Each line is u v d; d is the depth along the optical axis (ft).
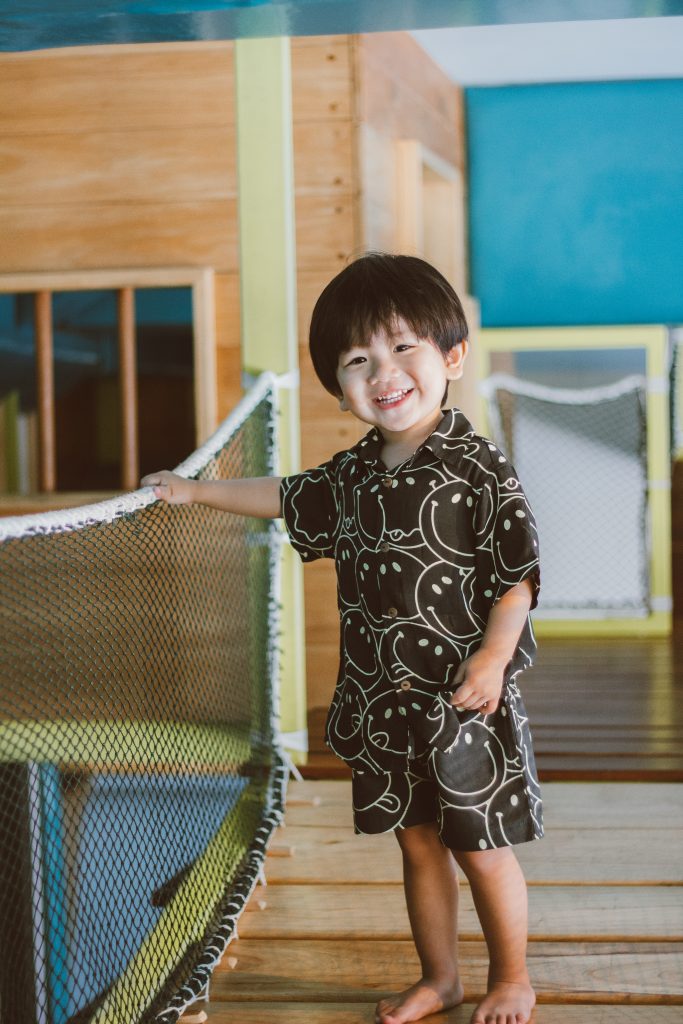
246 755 8.29
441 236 16.37
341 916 6.84
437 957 5.77
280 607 9.19
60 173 11.04
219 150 10.84
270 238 9.39
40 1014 6.39
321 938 6.59
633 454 16.24
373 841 8.03
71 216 11.06
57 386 17.83
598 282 17.37
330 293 5.58
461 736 5.42
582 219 17.31
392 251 13.15
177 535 7.04
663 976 6.01
